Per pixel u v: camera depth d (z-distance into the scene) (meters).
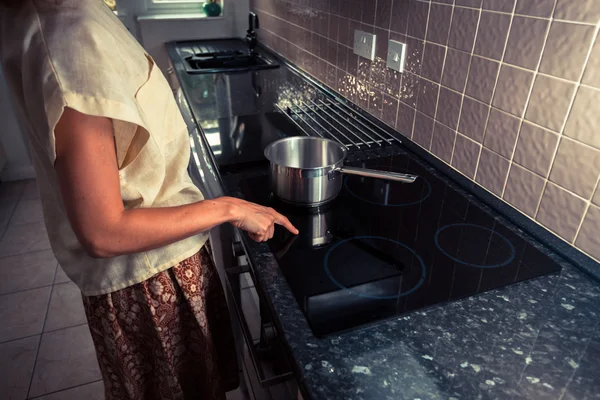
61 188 0.58
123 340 0.92
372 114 1.49
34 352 1.74
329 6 1.66
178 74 2.06
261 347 0.87
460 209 1.00
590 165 0.77
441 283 0.76
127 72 0.65
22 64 0.57
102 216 0.59
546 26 0.80
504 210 0.97
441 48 1.09
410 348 0.63
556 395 0.56
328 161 1.13
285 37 2.22
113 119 0.63
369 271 0.80
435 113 1.16
